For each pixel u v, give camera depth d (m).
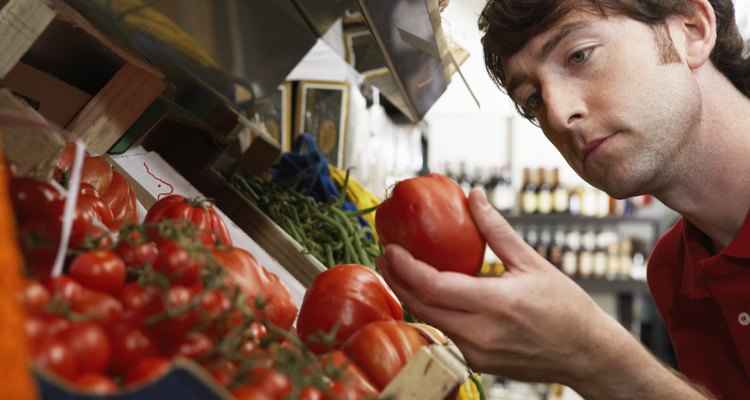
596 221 6.33
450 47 1.86
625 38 1.26
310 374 0.72
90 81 1.37
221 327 0.73
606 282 6.23
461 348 0.98
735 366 1.55
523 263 0.96
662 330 6.48
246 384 0.66
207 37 1.94
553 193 6.45
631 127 1.27
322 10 1.90
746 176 1.36
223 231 1.09
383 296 1.12
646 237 6.67
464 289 0.91
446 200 0.98
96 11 1.62
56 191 0.76
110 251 0.78
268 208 2.08
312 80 3.21
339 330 1.06
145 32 1.78
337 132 3.23
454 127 6.96
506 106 6.43
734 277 1.40
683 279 1.63
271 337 0.75
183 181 1.51
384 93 2.37
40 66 1.23
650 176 1.31
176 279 0.73
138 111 1.27
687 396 1.04
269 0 1.89
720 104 1.35
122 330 0.64
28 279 0.63
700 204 1.41
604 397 1.03
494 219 0.96
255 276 0.94
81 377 0.58
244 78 2.36
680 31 1.32
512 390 5.77
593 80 1.27
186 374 0.55
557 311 0.94
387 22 1.53
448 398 0.87
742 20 3.62
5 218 0.53
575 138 1.30
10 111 0.71
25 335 0.52
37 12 0.89
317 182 2.57
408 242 0.97
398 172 5.80
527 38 1.29
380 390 0.88
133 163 1.46
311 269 1.67
